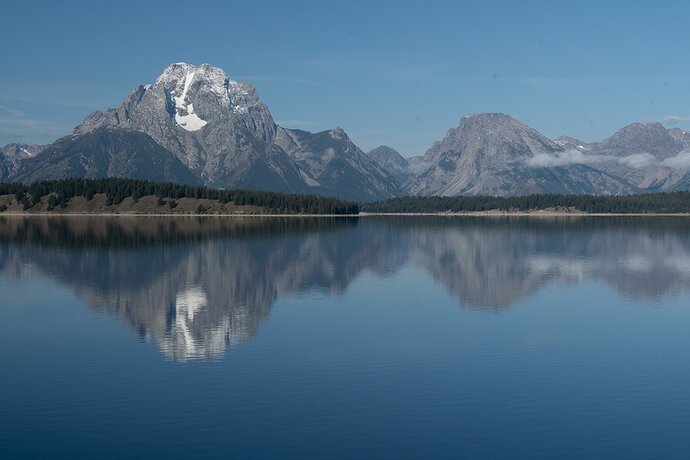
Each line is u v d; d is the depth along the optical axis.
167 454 57.44
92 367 80.69
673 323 106.75
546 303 124.75
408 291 138.12
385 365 81.62
